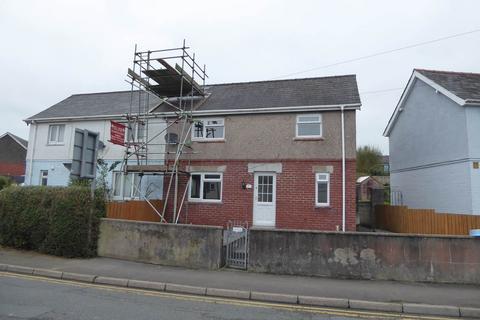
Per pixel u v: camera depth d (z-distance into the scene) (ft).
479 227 39.11
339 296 22.62
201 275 27.22
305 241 28.40
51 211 33.60
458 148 50.21
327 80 58.75
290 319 19.03
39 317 17.81
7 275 27.02
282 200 49.08
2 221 35.40
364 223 69.46
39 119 63.57
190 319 18.31
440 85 54.44
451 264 26.61
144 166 49.24
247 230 29.91
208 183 52.90
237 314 19.56
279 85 60.23
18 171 126.00
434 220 42.55
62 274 26.76
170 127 55.83
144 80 53.06
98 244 33.32
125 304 20.57
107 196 49.26
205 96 59.62
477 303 21.58
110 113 60.70
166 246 30.83
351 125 48.60
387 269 27.17
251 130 51.85
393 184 75.46
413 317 20.11
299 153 49.49
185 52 53.06
